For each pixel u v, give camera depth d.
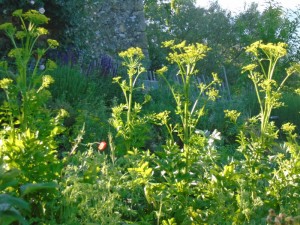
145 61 12.23
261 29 16.38
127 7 13.70
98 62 10.86
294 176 4.29
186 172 4.38
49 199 3.77
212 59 21.16
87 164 4.17
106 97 9.52
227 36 23.97
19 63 4.17
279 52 4.40
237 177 4.23
